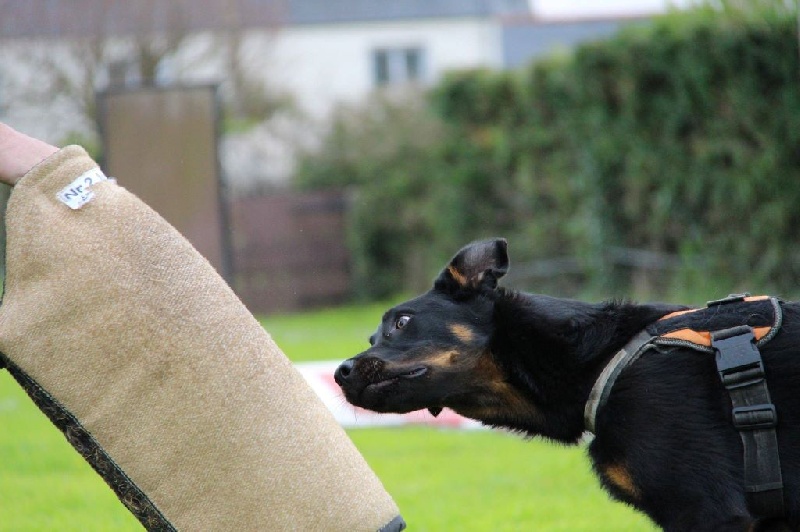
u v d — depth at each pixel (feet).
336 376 14.62
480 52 111.24
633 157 50.34
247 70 87.20
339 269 77.10
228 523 11.08
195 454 11.16
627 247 52.90
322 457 11.34
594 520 19.30
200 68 86.02
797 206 44.60
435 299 14.75
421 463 25.38
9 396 39.06
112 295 11.43
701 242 48.26
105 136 42.09
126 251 11.59
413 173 75.46
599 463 13.60
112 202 11.86
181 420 11.18
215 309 11.56
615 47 49.83
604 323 14.06
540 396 14.35
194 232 42.52
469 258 14.66
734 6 45.83
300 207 76.28
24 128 76.02
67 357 11.35
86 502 21.61
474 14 110.83
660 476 12.76
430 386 14.35
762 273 45.83
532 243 60.08
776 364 12.96
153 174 42.24
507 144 61.46
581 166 54.19
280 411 11.35
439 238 69.21
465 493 21.99
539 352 14.21
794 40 43.19
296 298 76.43
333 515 11.16
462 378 14.52
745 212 46.24
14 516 20.36
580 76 51.93
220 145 42.57
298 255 76.43
